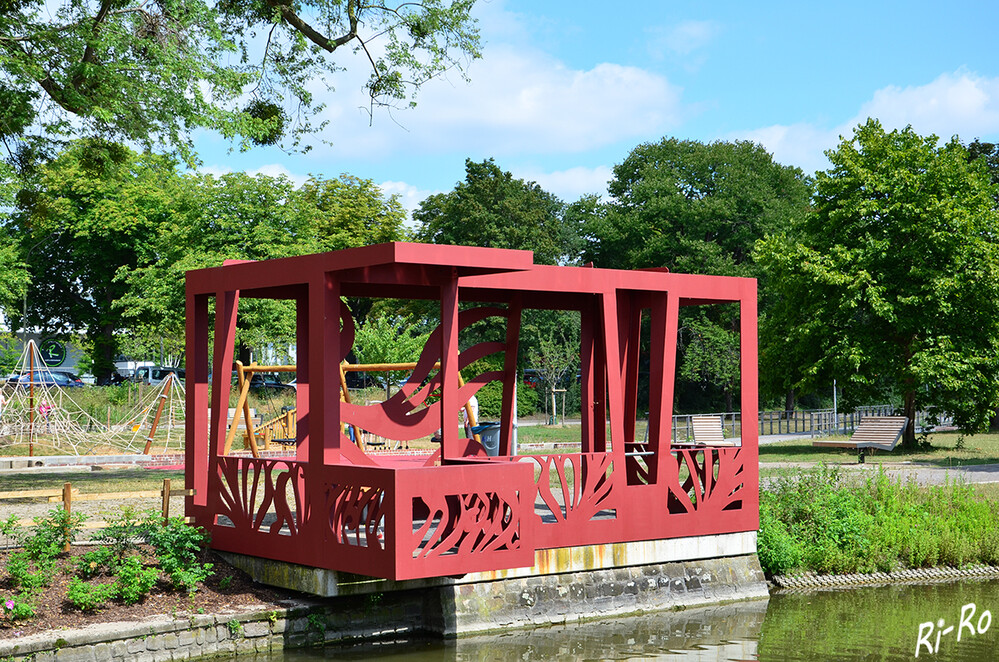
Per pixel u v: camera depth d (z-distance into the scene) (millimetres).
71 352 55469
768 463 22828
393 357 37156
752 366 12781
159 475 19672
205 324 11992
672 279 12094
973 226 28047
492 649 10141
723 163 58250
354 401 36812
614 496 11734
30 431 24469
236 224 36188
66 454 24891
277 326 34875
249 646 9742
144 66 16953
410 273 10344
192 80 17328
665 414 12086
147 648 9164
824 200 31016
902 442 29078
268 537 10719
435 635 10625
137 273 40031
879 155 29797
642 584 11930
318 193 52906
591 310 13047
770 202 56344
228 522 11789
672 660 9977
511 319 12578
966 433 29766
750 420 12828
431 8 21328
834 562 14500
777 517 14914
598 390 13266
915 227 28125
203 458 11875
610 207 62156
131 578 10000
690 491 14016
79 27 16047
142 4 17484
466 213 52500
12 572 9883
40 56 15938
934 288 27203
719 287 12461
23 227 46438
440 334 10867
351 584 10203
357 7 21172
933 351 27641
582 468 12945
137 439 27547
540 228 54438
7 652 8438
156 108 17047
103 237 45875
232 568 11211
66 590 9992
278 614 9938
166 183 45688
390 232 53250
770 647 10578
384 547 9109
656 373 12172
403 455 18391
